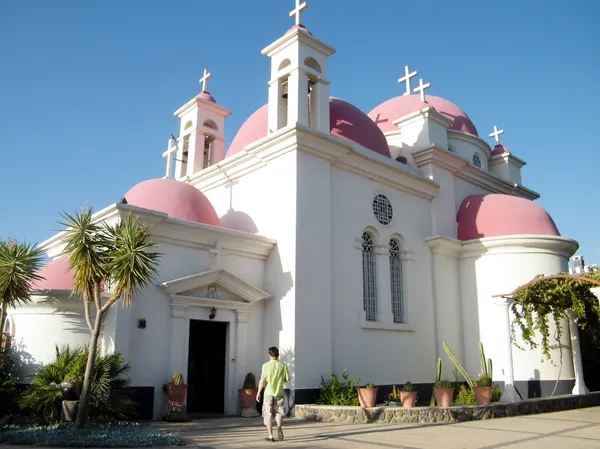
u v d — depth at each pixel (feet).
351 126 60.44
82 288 33.91
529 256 61.05
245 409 45.42
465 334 62.64
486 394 46.98
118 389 37.37
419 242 62.28
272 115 55.52
